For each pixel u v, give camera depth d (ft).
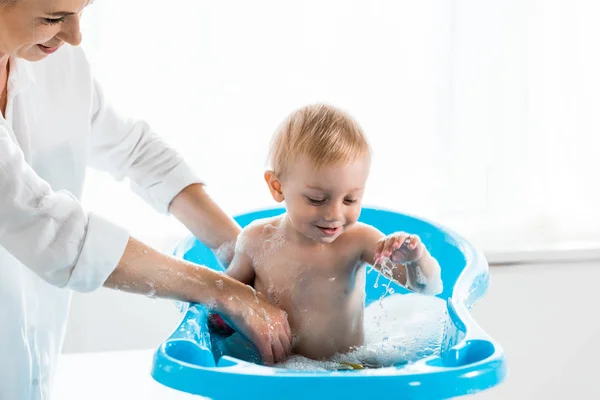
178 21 5.60
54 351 3.68
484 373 2.53
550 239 6.15
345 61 5.80
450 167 6.05
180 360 2.76
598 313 5.81
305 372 2.63
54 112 3.49
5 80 3.31
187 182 3.87
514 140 6.06
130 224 5.75
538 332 5.78
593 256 6.02
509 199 6.14
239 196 5.85
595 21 6.01
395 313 3.86
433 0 5.83
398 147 5.97
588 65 6.06
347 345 3.56
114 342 5.81
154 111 5.69
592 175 6.21
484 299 5.82
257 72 5.73
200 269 3.25
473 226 6.13
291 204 3.35
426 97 5.94
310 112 3.39
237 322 3.28
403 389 2.45
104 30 5.54
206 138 5.77
